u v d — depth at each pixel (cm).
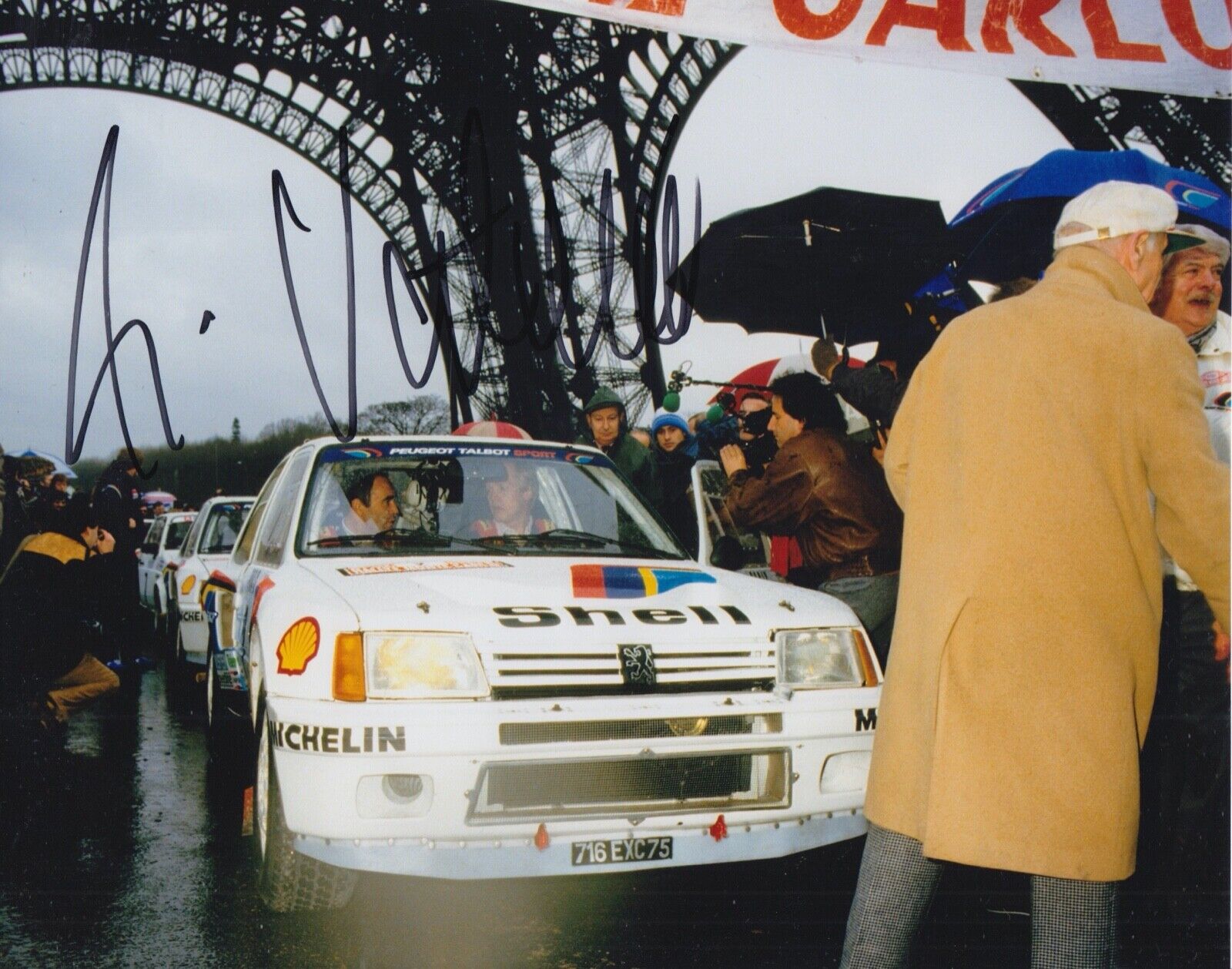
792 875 365
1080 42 482
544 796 290
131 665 794
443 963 288
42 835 403
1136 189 211
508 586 332
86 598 564
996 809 185
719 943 305
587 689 302
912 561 205
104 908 327
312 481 406
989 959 293
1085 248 212
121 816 432
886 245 655
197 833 408
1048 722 185
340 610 305
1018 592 188
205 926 313
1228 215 539
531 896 343
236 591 465
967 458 198
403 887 349
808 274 656
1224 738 351
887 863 202
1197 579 193
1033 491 190
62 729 549
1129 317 197
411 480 410
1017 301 210
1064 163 569
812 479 534
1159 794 352
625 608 324
